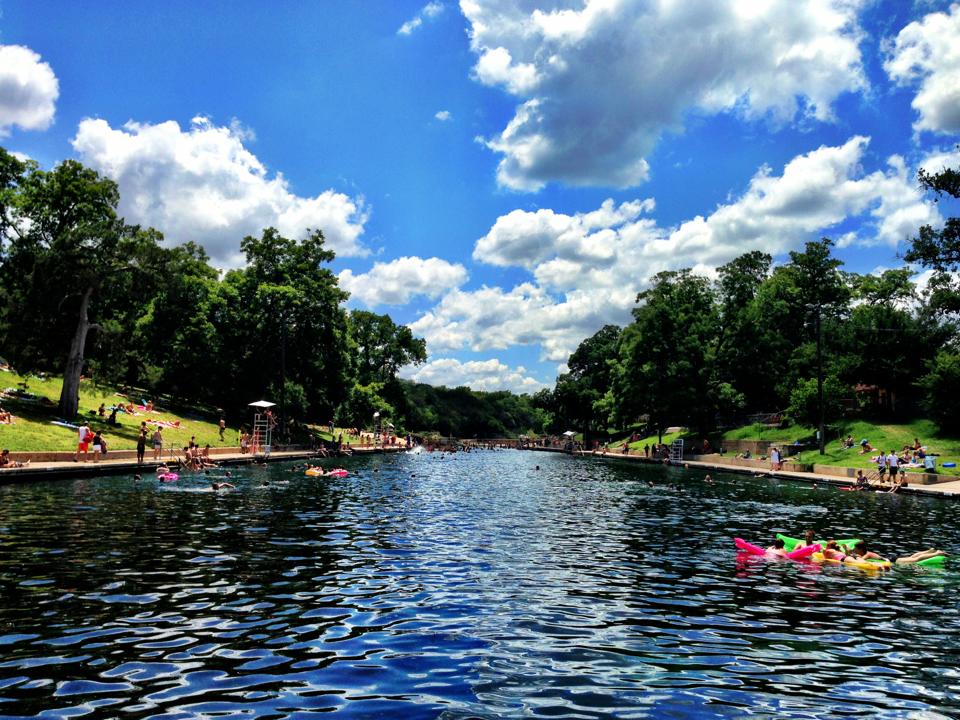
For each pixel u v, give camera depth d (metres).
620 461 75.31
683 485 40.81
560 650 9.33
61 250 42.84
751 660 9.09
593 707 7.34
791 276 83.44
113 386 47.44
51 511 21.06
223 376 65.75
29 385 51.34
